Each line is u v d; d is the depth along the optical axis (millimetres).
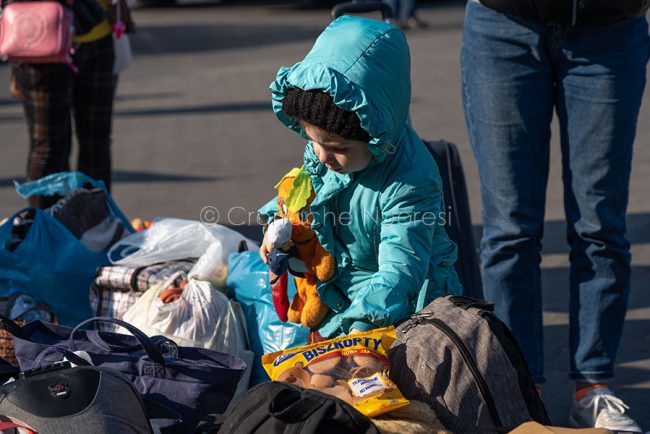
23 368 5672
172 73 27688
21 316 7258
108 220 8508
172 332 6664
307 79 4828
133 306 7070
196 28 39312
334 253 5316
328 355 4840
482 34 6527
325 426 4219
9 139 18500
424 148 5320
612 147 6418
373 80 4875
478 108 6660
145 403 5297
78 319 7809
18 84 9688
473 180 14016
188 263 7645
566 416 6980
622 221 6605
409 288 4941
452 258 5574
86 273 7875
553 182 13727
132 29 10453
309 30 36781
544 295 9438
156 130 19125
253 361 6828
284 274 5691
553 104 6680
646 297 9180
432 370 4855
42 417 4730
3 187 14477
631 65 6332
